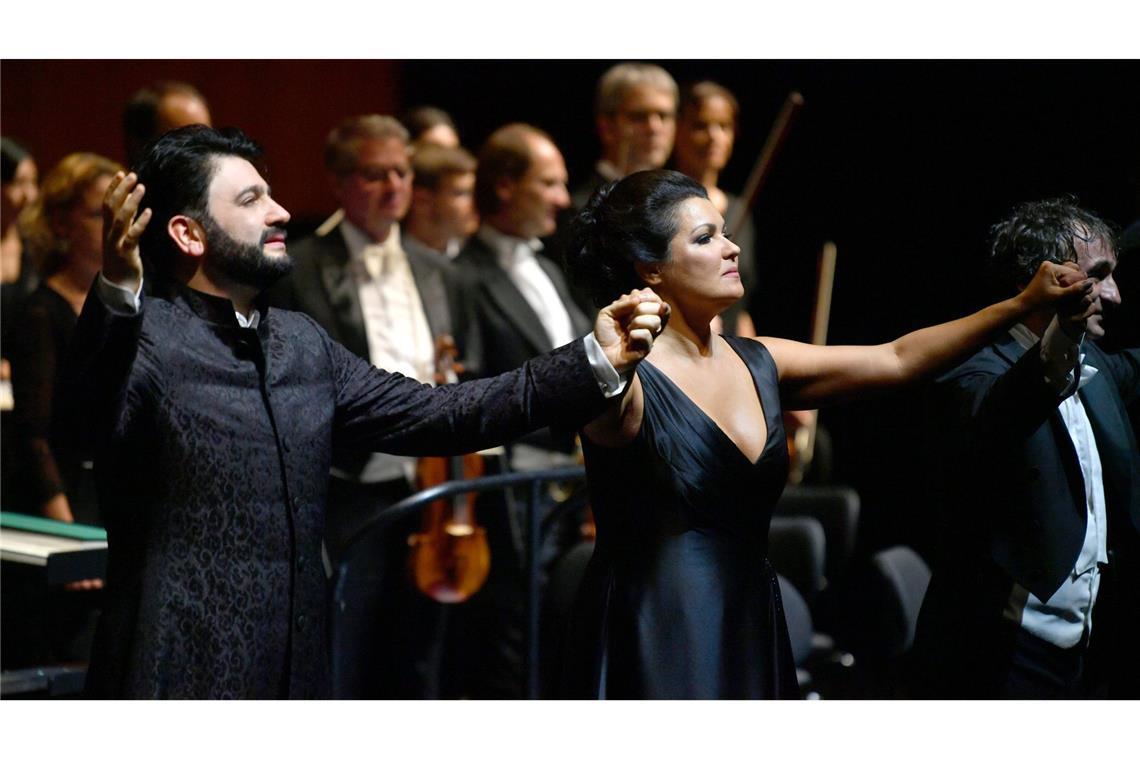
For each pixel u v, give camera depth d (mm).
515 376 9430
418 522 16062
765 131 22953
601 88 19484
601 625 9664
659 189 9945
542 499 17250
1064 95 20406
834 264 22375
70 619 14398
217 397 9086
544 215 17984
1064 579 10312
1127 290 12219
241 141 9672
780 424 9969
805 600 16234
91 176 15320
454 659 17422
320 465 9461
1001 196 21000
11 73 23188
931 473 11062
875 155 22047
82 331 8688
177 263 9469
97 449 8930
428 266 17312
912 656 10922
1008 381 9922
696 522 9641
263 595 9023
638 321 9000
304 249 16391
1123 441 10812
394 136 16609
